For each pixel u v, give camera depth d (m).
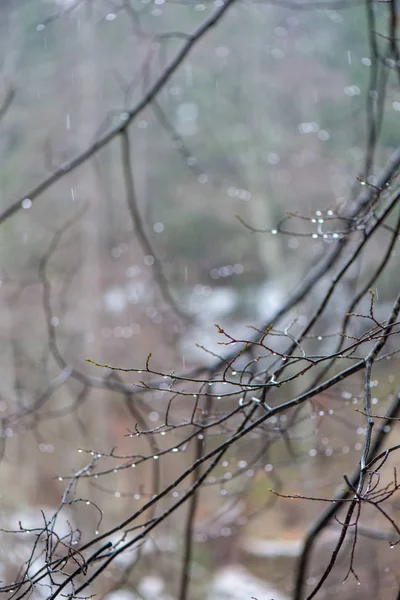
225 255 18.16
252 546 8.92
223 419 2.73
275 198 17.05
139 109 3.69
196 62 15.80
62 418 12.47
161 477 9.27
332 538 7.49
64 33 14.16
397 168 3.56
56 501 11.48
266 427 3.55
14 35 10.92
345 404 4.23
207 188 18.20
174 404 7.64
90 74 14.80
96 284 14.45
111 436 12.59
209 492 8.00
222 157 18.61
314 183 15.11
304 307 7.94
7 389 12.59
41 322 13.93
